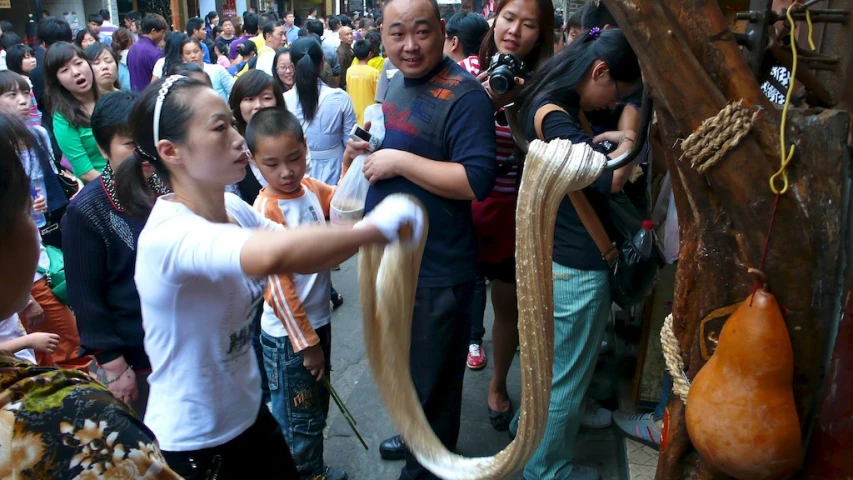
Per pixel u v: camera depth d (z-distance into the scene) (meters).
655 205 2.46
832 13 1.18
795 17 1.20
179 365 1.50
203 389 1.53
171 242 1.29
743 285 1.18
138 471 0.85
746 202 1.12
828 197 1.10
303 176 2.53
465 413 3.02
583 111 2.23
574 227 2.20
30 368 0.85
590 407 2.84
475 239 2.24
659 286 2.59
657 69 1.12
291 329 2.14
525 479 2.48
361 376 3.35
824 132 1.09
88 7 14.09
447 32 3.78
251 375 1.66
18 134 0.88
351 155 2.31
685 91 1.12
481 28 3.73
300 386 2.30
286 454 1.82
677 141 1.20
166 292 1.38
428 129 2.05
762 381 1.07
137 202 1.85
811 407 1.16
